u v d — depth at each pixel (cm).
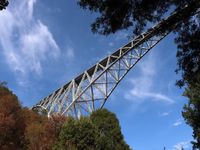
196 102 3572
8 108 4644
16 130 4662
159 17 1767
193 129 3716
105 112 6019
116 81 6644
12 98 4788
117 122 5922
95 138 4925
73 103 6662
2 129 4447
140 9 1738
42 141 4866
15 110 4753
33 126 4941
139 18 1769
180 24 1825
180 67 1930
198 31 1825
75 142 4772
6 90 5069
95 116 5972
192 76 1945
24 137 4766
